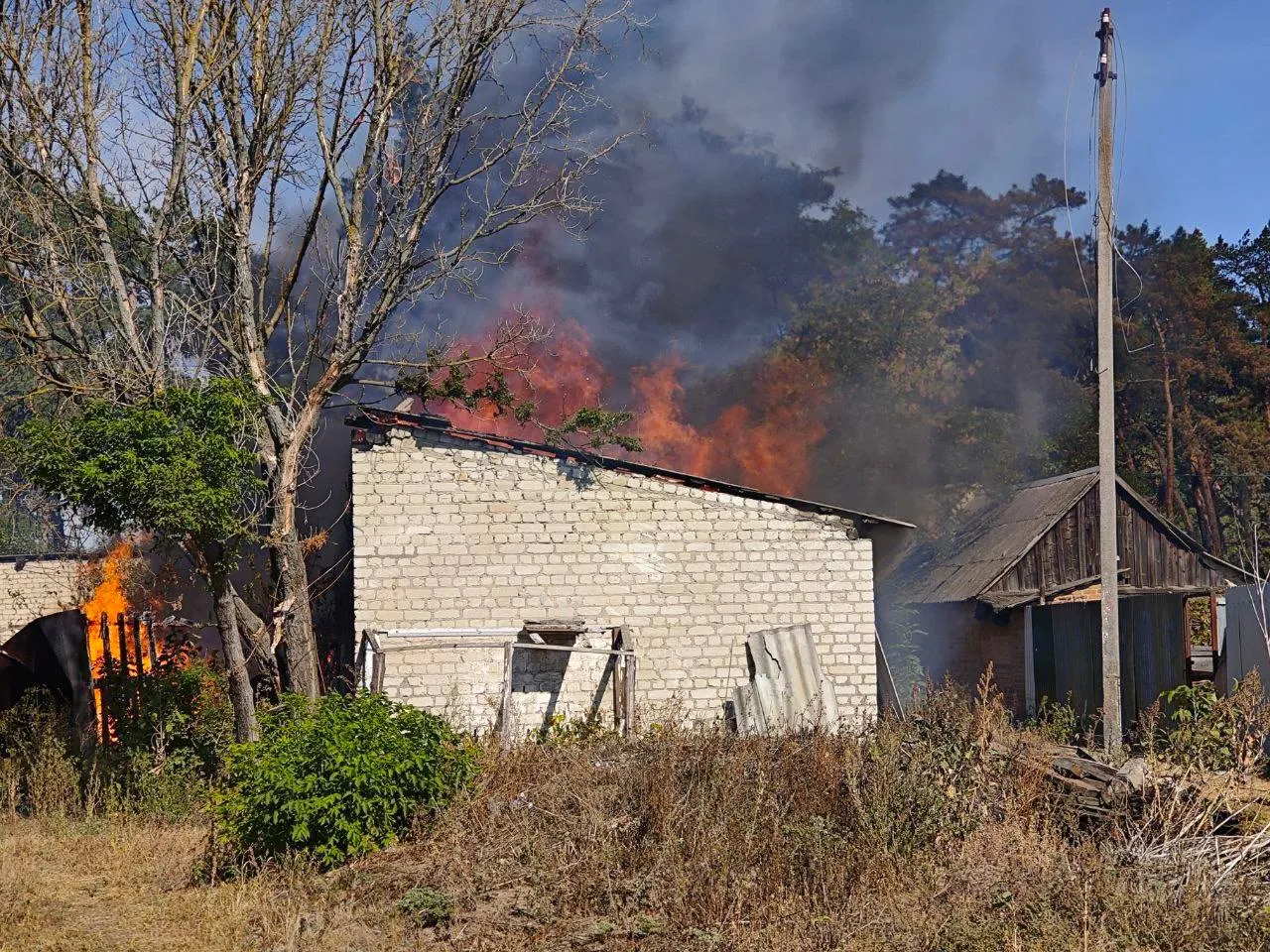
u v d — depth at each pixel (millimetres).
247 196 15914
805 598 16797
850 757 10242
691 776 10719
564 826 10164
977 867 8586
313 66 15969
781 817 9750
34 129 15000
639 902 8859
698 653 16625
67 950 8531
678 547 16750
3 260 15242
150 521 13117
